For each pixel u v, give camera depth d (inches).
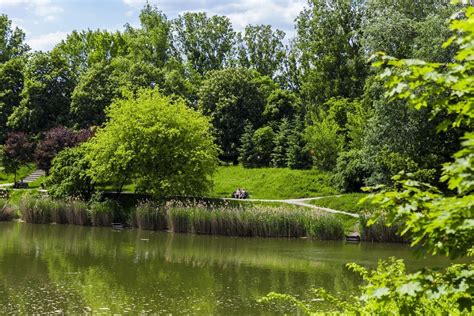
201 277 671.1
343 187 1561.3
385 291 165.5
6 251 840.9
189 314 485.4
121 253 856.3
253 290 597.3
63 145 1748.3
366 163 1385.3
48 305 508.4
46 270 691.4
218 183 1774.1
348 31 2314.2
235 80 2234.3
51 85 2233.0
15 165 1852.9
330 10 2356.1
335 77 2269.9
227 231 1150.3
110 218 1261.1
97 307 504.1
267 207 1190.9
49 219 1293.1
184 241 1035.9
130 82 2244.1
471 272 160.7
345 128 1836.9
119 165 1353.3
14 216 1323.8
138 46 2866.6
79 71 2898.6
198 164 1380.4
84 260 776.9
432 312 215.9
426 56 1250.0
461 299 163.8
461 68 157.0
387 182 1296.8
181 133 1393.9
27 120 2162.9
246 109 2223.2
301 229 1148.5
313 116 1920.5
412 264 762.8
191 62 3085.6
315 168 1788.9
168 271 707.4
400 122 1311.5
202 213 1162.6
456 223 146.7
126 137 1369.3
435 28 1246.9
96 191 1353.3
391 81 169.3
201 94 2284.7
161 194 1347.2
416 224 167.3
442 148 1310.3
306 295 575.2
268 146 1995.6
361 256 882.8
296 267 764.6
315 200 1400.1
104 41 2962.6
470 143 138.3
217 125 2209.6
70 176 1339.8
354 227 1159.6
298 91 2851.9
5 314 474.0
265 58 2999.5
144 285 612.4
